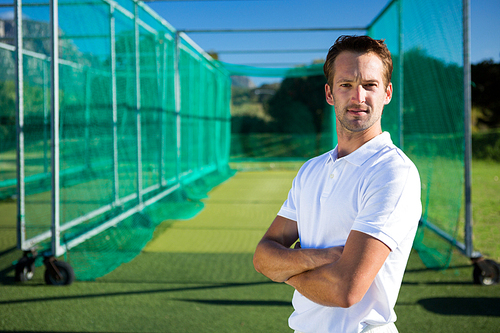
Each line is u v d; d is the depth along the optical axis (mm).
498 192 7238
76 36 4316
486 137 14422
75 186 6039
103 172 5043
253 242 4379
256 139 15195
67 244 3387
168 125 6773
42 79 7594
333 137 11750
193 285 3176
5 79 8164
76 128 5758
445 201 4355
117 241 4262
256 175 10812
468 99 3201
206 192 7758
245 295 2986
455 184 3807
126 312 2699
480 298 2895
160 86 6145
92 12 4324
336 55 978
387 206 875
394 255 917
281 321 2576
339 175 975
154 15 5562
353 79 941
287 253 1004
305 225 1062
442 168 4273
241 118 15266
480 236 4371
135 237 4410
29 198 6793
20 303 2832
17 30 3205
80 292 3033
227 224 5203
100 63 4840
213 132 10406
